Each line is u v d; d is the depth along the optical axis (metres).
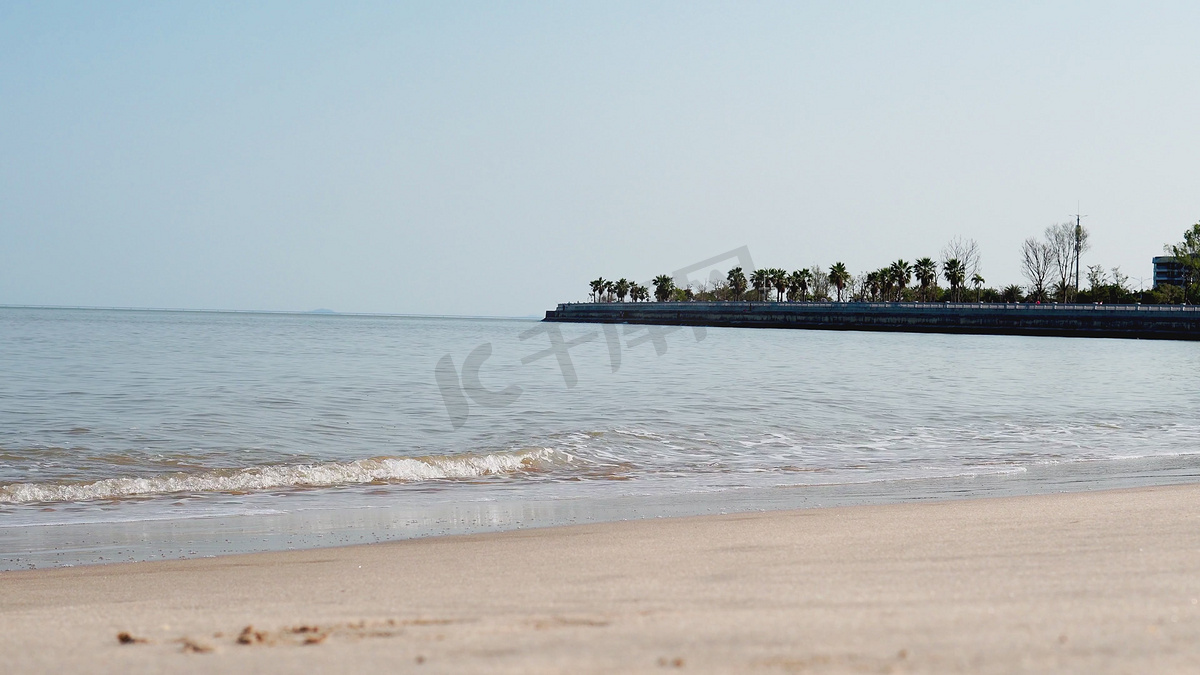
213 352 48.09
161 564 7.52
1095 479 13.36
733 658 2.92
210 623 4.21
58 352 45.75
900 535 7.33
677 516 10.07
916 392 29.53
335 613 4.55
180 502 11.52
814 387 30.58
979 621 3.48
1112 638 3.11
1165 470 14.42
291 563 7.35
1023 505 9.60
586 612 4.15
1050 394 29.64
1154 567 5.02
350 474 13.70
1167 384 34.44
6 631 4.21
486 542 8.22
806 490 12.50
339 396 25.33
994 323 95.56
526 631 3.53
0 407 21.22
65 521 10.12
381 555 7.64
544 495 12.18
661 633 3.39
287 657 3.14
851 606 4.01
